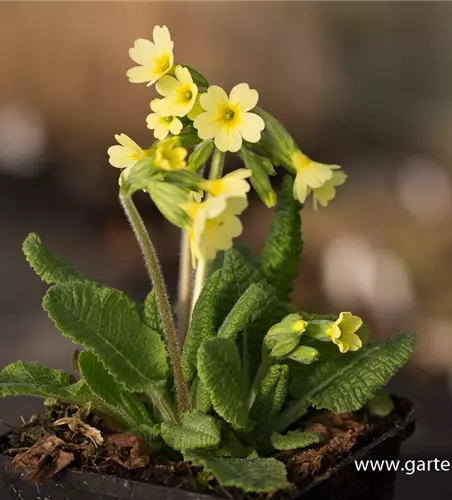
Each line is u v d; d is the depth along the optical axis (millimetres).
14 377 431
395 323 869
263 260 459
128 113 921
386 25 960
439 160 964
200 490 398
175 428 412
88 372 421
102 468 407
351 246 908
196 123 406
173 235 913
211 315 423
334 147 968
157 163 396
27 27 901
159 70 417
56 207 932
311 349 419
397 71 966
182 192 392
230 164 834
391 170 963
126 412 426
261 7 927
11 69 909
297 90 954
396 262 897
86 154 928
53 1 897
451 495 542
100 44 907
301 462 412
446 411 807
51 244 911
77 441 418
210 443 404
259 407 426
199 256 384
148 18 902
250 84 938
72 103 917
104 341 417
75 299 417
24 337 840
